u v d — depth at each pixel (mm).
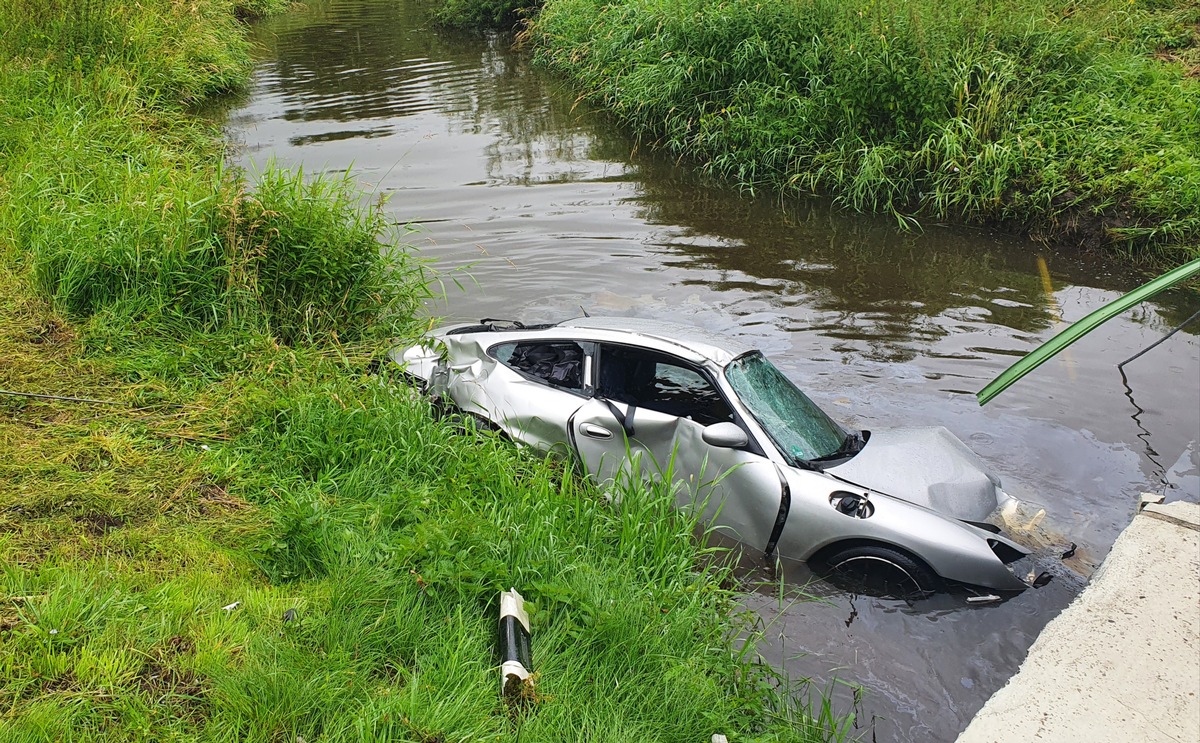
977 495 5852
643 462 6055
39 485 5070
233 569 4648
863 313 9820
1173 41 16469
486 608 4574
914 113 13633
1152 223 11555
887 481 5746
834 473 5742
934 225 12695
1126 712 3764
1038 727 3709
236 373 6766
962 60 13992
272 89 20516
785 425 5988
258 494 5402
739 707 4340
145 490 5223
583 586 4828
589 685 4246
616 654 4461
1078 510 6422
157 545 4715
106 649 3836
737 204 13492
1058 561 5816
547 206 13047
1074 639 4254
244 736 3580
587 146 16422
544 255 11148
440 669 4090
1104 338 9445
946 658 5031
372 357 7238
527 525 5215
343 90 20578
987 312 9961
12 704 3492
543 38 24266
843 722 4531
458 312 9398
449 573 4562
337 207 8523
